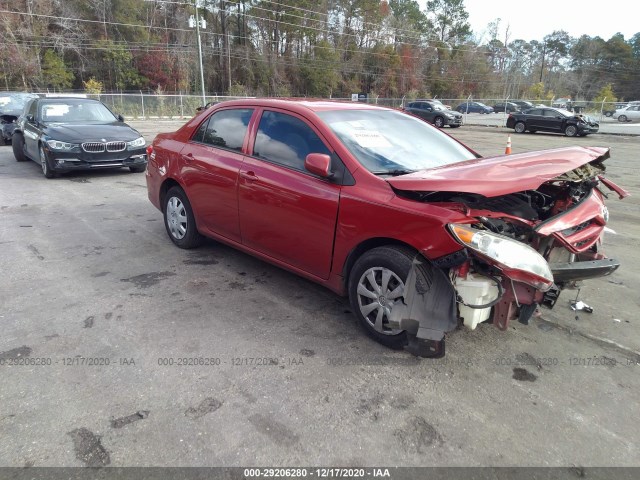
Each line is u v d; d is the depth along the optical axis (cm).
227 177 424
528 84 9162
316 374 294
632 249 568
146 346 322
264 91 6159
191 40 5900
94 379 284
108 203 739
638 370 307
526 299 287
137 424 247
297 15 6209
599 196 376
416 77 7369
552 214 354
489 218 300
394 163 354
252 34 6388
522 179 274
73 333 338
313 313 375
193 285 425
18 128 1113
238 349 321
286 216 372
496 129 2948
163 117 3638
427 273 292
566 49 10031
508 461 228
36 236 564
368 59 6975
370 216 313
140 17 5734
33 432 239
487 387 286
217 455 228
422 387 284
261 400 268
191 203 481
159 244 541
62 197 778
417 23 8525
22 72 4297
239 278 443
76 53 5000
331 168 345
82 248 522
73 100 1049
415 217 290
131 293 407
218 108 469
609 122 3697
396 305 303
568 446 239
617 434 248
